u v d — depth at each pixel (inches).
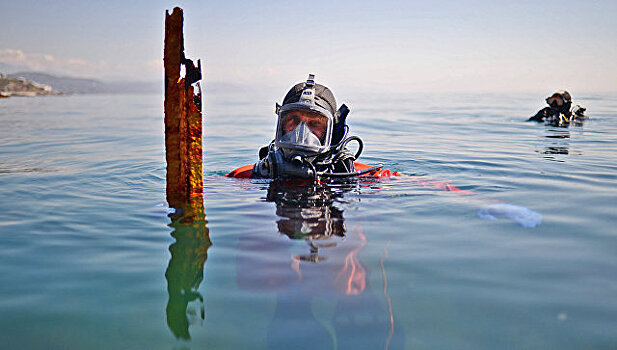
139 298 59.2
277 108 137.1
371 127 348.8
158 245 79.7
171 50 98.3
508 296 57.7
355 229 86.4
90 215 99.3
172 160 105.0
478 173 147.6
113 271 68.2
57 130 342.3
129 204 109.5
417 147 226.8
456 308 54.8
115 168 167.6
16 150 223.0
